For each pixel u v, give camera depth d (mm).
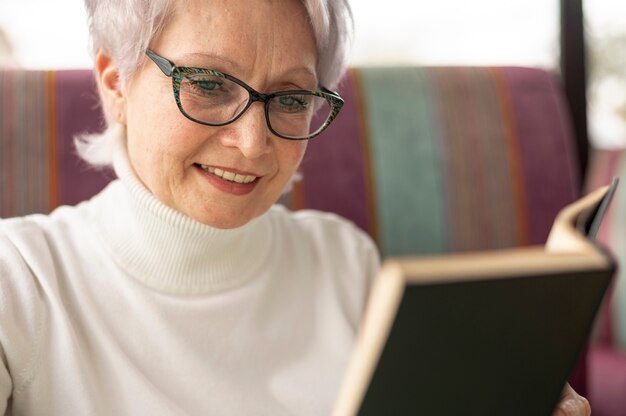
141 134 1184
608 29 2654
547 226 1945
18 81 1610
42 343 1165
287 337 1396
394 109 1866
